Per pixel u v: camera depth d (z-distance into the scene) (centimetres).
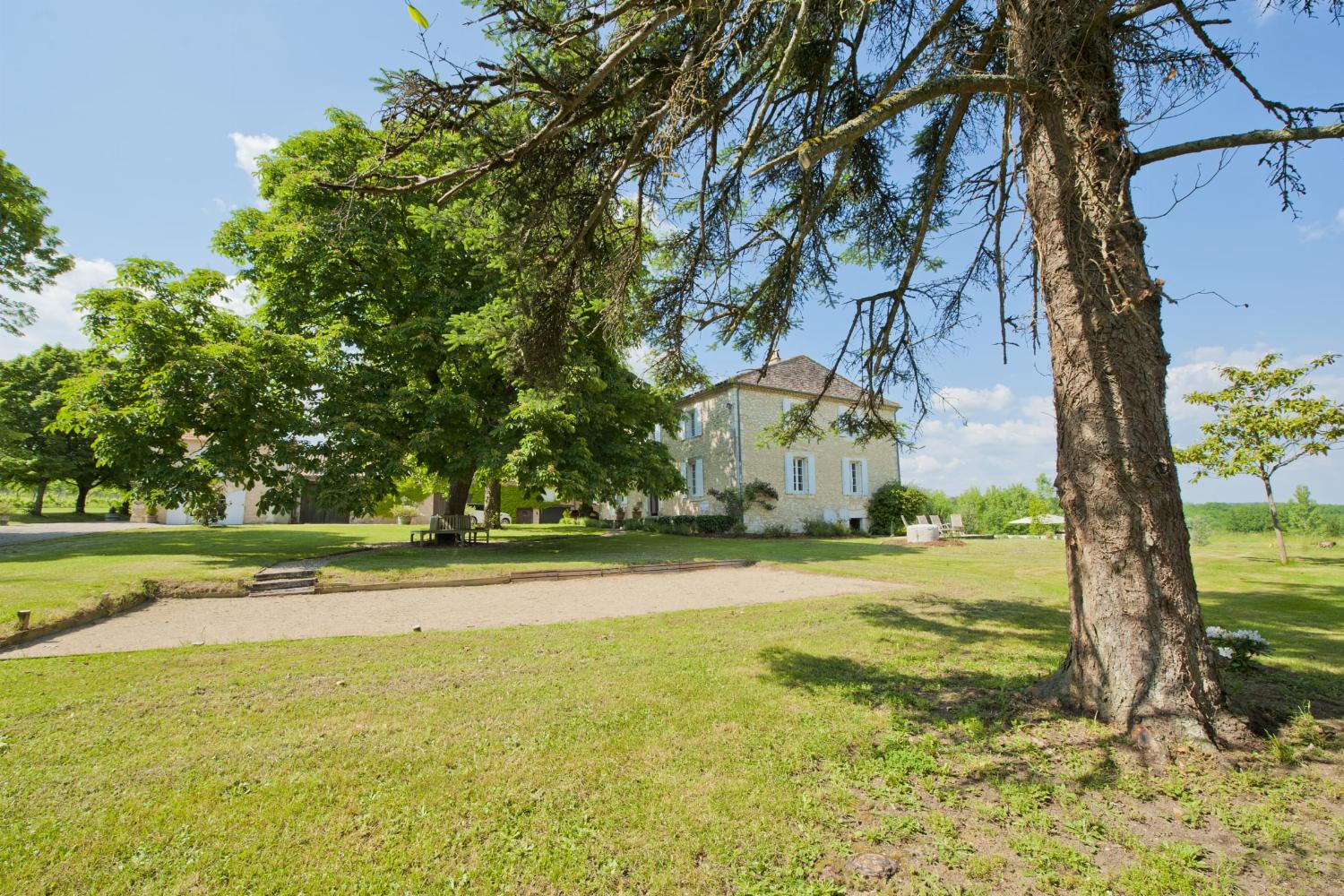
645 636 653
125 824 266
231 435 1373
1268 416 1410
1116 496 366
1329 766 316
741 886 224
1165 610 351
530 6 332
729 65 421
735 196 523
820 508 2903
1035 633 671
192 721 393
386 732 374
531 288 497
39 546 1583
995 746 344
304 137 1502
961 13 453
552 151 407
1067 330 385
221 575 1008
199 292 1406
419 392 1614
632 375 1872
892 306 611
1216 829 262
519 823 269
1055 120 373
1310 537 2773
